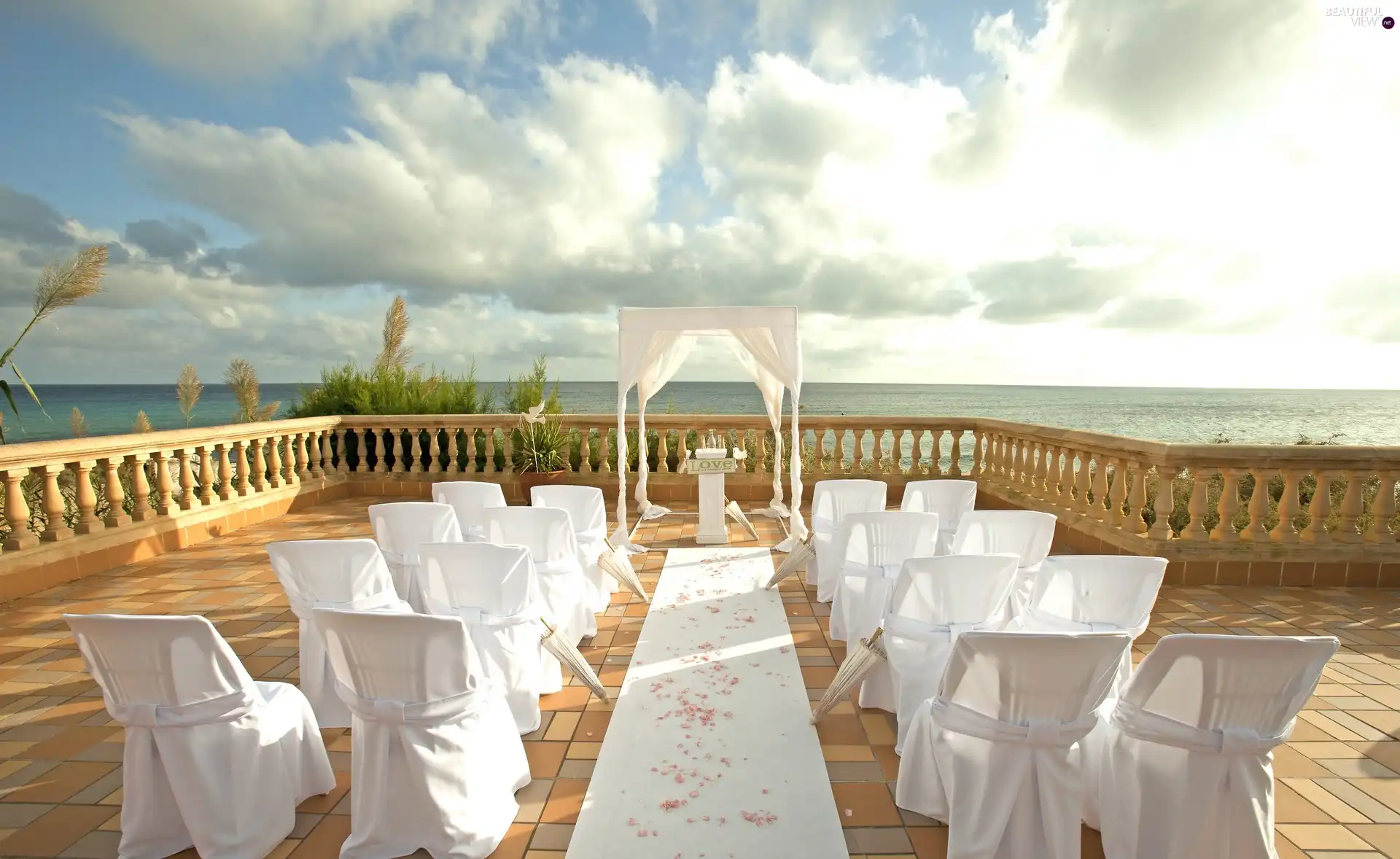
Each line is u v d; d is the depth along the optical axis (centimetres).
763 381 738
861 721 294
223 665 198
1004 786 187
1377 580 492
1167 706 184
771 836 214
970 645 182
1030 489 696
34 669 358
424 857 204
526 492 850
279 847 212
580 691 326
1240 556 496
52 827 223
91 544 533
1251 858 181
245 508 698
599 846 209
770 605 455
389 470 870
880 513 342
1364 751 270
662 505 807
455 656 199
